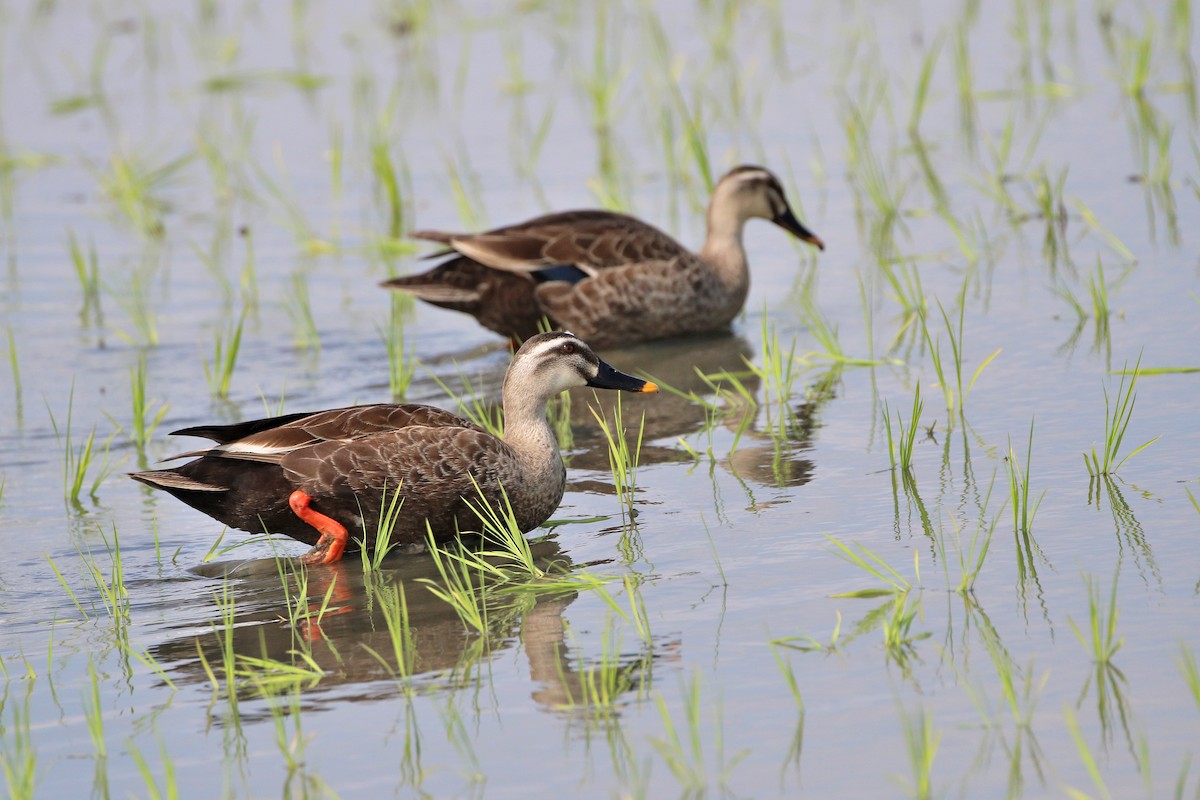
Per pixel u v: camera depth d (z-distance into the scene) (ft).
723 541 37.24
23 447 47.70
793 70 89.51
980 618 31.35
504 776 26.58
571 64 92.17
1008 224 64.69
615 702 29.04
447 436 38.50
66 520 41.73
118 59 96.43
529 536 39.34
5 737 29.04
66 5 108.17
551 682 30.12
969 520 37.01
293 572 37.83
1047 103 80.64
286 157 80.59
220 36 100.73
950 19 97.76
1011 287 57.00
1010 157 73.31
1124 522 35.76
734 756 26.68
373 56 95.86
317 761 27.43
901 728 27.30
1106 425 39.65
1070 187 67.72
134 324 59.72
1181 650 28.60
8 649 33.27
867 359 51.90
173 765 27.58
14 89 91.25
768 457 43.47
